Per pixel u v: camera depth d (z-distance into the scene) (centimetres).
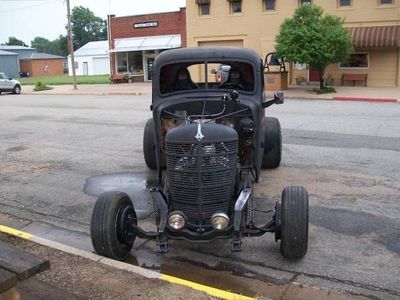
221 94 621
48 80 5234
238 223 448
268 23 2800
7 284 289
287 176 809
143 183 800
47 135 1297
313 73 2736
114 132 1308
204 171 452
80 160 979
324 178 795
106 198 484
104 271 442
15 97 2919
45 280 425
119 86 3441
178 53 634
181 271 486
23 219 652
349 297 432
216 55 628
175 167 461
